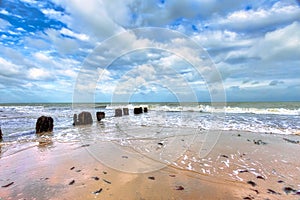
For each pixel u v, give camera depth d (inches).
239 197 105.1
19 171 149.6
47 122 359.9
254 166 154.5
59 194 110.8
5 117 657.6
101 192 112.7
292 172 141.2
